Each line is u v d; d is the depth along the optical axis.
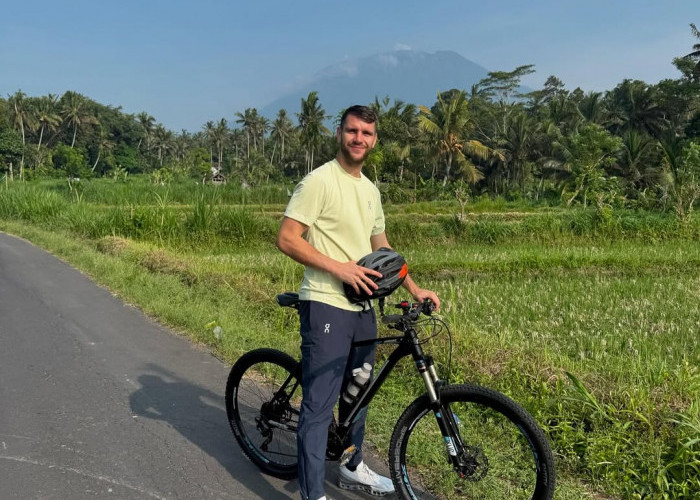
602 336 6.60
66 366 5.41
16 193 24.39
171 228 17.28
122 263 10.83
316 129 62.88
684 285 10.15
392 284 2.77
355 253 2.92
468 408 3.74
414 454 3.43
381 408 4.43
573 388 4.09
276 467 3.46
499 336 6.07
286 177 87.06
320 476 2.88
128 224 17.09
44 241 15.23
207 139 135.62
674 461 3.21
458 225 20.39
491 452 3.31
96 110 128.25
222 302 7.90
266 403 3.52
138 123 135.88
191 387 4.93
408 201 41.69
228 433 4.06
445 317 6.59
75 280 9.81
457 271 12.16
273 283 9.39
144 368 5.39
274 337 6.52
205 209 17.94
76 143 114.75
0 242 15.50
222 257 12.62
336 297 2.83
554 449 3.69
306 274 2.92
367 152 2.89
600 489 3.33
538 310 7.98
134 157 128.62
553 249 16.22
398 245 19.31
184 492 3.27
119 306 7.90
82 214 19.52
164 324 7.01
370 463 3.63
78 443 3.84
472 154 48.91
